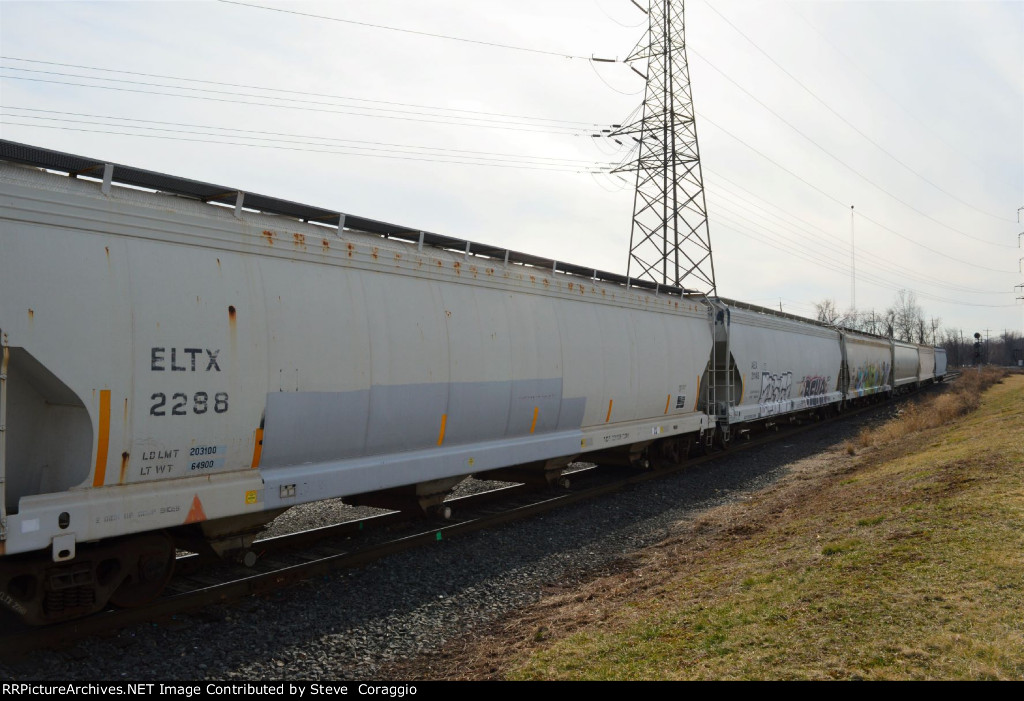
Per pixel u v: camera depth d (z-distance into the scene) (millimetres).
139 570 6441
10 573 5551
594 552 9484
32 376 5648
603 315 13211
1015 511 7754
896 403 40344
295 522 10578
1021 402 24375
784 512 11117
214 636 6031
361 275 8383
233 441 6797
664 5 31938
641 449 15086
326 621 6523
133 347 5969
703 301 18000
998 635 4805
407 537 9023
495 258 11195
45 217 5602
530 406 10945
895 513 8703
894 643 4824
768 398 20844
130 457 5973
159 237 6398
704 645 5254
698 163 31094
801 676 4461
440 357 9188
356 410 8016
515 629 6547
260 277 7164
